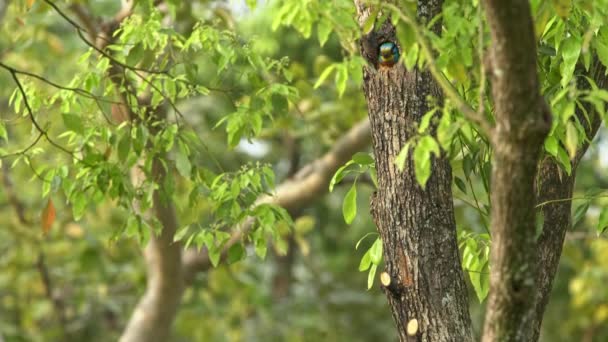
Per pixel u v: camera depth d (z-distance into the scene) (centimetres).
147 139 866
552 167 766
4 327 1895
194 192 859
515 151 533
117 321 2045
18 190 1939
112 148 889
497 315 565
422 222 680
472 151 752
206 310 1812
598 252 1903
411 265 680
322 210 2527
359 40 696
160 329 1494
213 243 832
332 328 2298
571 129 579
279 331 2158
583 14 727
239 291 1797
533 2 665
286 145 2062
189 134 855
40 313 1947
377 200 696
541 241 762
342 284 2434
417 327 676
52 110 963
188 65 847
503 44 524
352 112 1535
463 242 826
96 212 1772
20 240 1823
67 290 2086
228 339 2109
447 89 567
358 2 703
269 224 823
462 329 676
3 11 1427
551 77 752
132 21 840
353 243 2553
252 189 876
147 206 860
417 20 671
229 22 1152
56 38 1544
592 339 2508
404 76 687
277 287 2378
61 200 1844
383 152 691
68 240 1861
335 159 1448
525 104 528
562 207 766
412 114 684
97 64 855
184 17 1161
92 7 1723
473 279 815
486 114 730
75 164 858
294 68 1451
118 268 1791
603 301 2192
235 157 2139
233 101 877
